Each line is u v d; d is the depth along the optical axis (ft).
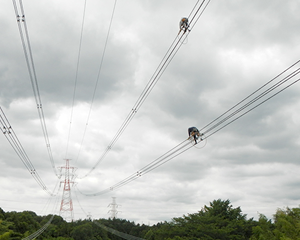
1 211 379.14
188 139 87.66
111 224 439.22
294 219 201.05
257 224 257.55
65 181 371.35
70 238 351.25
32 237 276.62
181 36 72.43
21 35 84.94
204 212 298.56
